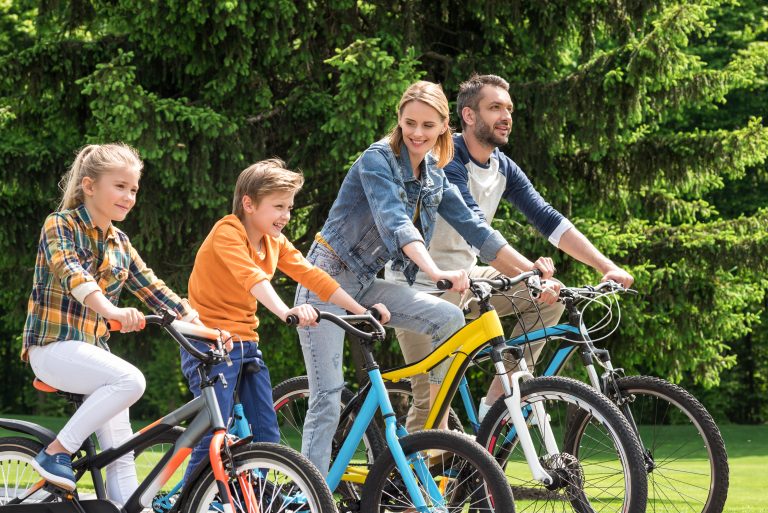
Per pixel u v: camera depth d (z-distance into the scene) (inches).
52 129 512.4
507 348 195.3
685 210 554.6
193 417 183.6
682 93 490.3
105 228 196.5
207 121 448.8
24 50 494.0
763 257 511.5
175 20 454.6
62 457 184.7
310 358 202.5
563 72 564.1
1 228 496.1
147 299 202.5
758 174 657.0
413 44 501.7
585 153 528.4
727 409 1011.9
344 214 204.7
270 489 180.4
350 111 443.8
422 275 233.0
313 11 491.5
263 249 205.0
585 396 193.3
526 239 475.5
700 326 527.8
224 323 201.9
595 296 225.5
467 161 236.7
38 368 191.2
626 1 512.4
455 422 233.6
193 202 456.1
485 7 508.4
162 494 190.7
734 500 354.3
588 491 209.3
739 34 842.8
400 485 187.6
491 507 187.8
